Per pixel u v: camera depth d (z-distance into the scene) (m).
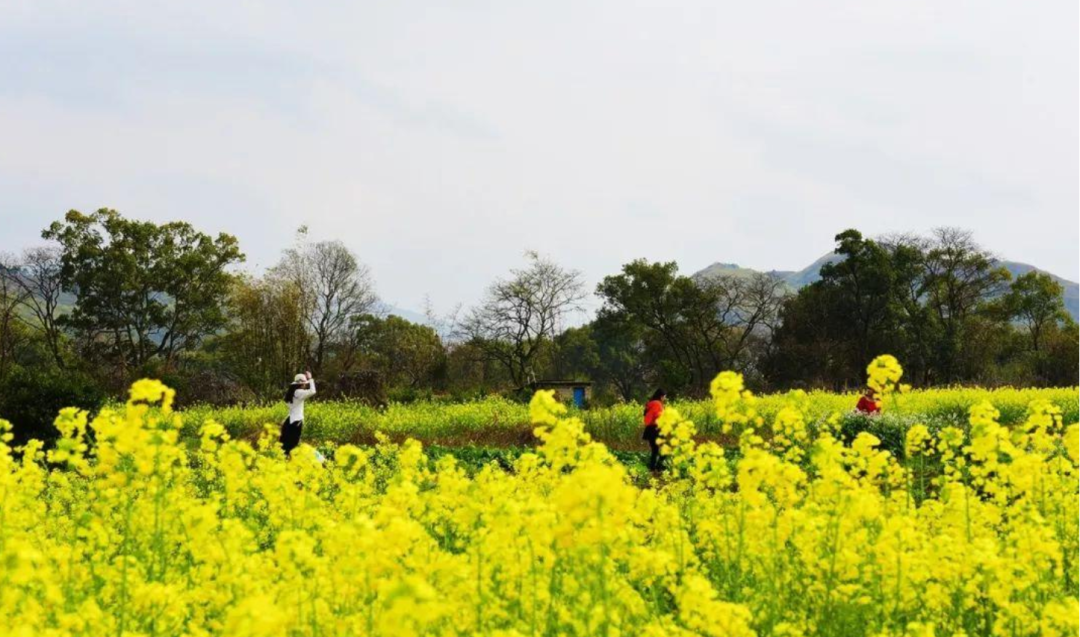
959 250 66.31
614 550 5.62
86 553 7.12
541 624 4.96
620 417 25.06
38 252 61.59
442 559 5.08
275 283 41.44
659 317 67.81
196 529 5.73
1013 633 5.39
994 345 65.50
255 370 39.38
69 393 19.34
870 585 5.73
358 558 4.57
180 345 64.44
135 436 5.08
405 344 58.31
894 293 64.31
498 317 59.75
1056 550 5.70
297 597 4.81
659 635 4.56
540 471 9.55
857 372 63.44
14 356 57.81
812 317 66.88
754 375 67.94
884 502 7.45
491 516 5.49
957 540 5.98
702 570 6.48
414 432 26.66
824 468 6.09
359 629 4.64
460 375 60.84
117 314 62.94
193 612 5.76
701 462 7.12
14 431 18.75
